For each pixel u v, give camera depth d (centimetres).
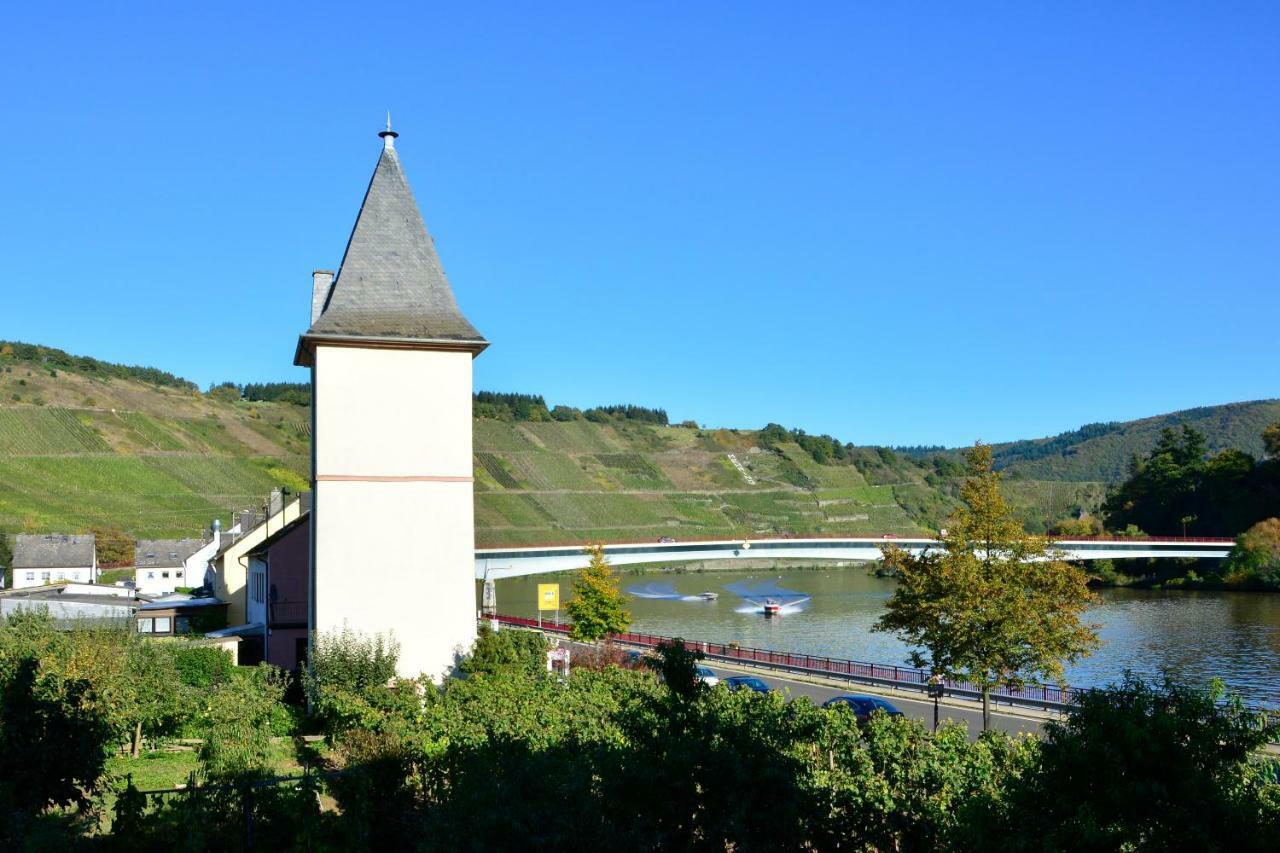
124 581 9931
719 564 16925
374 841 1762
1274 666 5550
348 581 3488
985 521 2892
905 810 1755
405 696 3028
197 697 3200
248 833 1661
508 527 17550
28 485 13862
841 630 7581
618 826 1212
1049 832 1093
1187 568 11656
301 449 19925
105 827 1922
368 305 3612
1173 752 1064
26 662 1515
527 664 3591
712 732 1368
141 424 17925
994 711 3691
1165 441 14250
